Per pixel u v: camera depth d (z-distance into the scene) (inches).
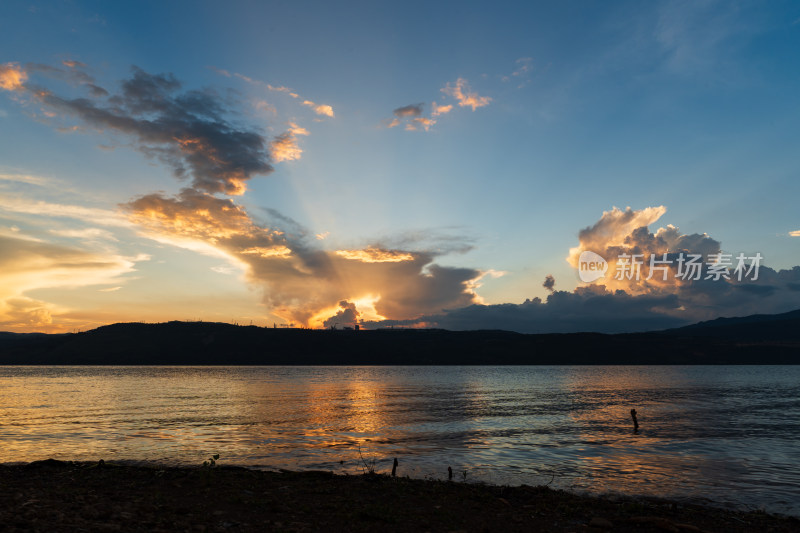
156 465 1066.1
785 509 749.3
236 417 2124.8
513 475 992.2
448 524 547.8
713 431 1726.1
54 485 703.7
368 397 3376.0
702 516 658.2
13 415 2162.9
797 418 2161.7
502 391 4067.4
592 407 2694.4
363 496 673.6
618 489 872.9
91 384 4845.0
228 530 481.1
